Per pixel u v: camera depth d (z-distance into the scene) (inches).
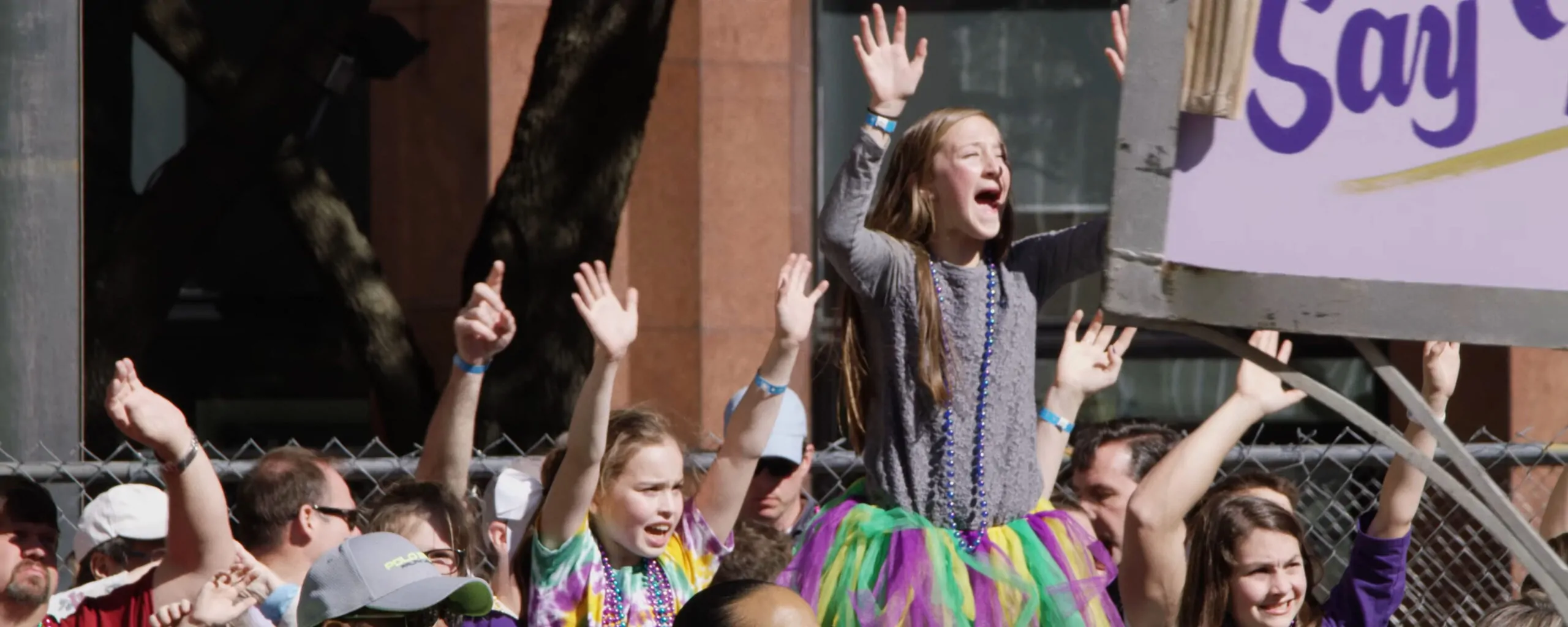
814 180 640.4
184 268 535.8
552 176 466.3
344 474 363.9
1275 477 327.0
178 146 667.4
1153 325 201.5
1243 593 291.0
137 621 289.6
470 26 616.7
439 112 620.1
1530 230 202.1
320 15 541.0
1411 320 199.9
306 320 673.6
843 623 264.2
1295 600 292.2
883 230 274.8
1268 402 290.4
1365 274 199.3
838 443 390.6
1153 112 195.6
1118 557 349.1
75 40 382.0
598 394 284.4
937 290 266.5
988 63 657.6
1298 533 295.3
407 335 533.3
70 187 380.2
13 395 374.9
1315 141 198.8
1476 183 201.3
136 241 523.2
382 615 243.9
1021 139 657.0
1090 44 658.2
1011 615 263.3
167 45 526.3
